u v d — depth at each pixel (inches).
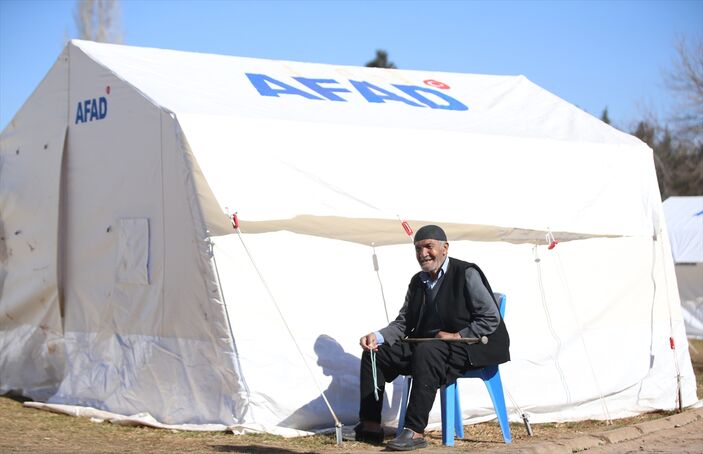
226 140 278.8
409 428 244.7
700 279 703.7
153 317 299.7
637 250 359.6
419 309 261.0
